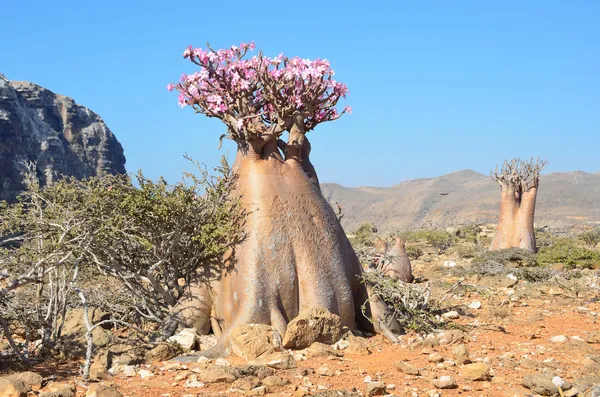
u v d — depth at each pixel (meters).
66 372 8.89
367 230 24.72
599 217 138.38
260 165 10.27
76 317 10.07
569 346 9.91
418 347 9.81
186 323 10.04
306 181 10.39
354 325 10.36
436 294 13.79
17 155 113.50
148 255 10.45
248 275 9.85
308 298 9.93
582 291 13.96
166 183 10.25
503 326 11.10
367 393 8.21
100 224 10.01
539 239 32.25
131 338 9.66
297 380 8.58
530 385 8.41
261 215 10.05
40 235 9.73
